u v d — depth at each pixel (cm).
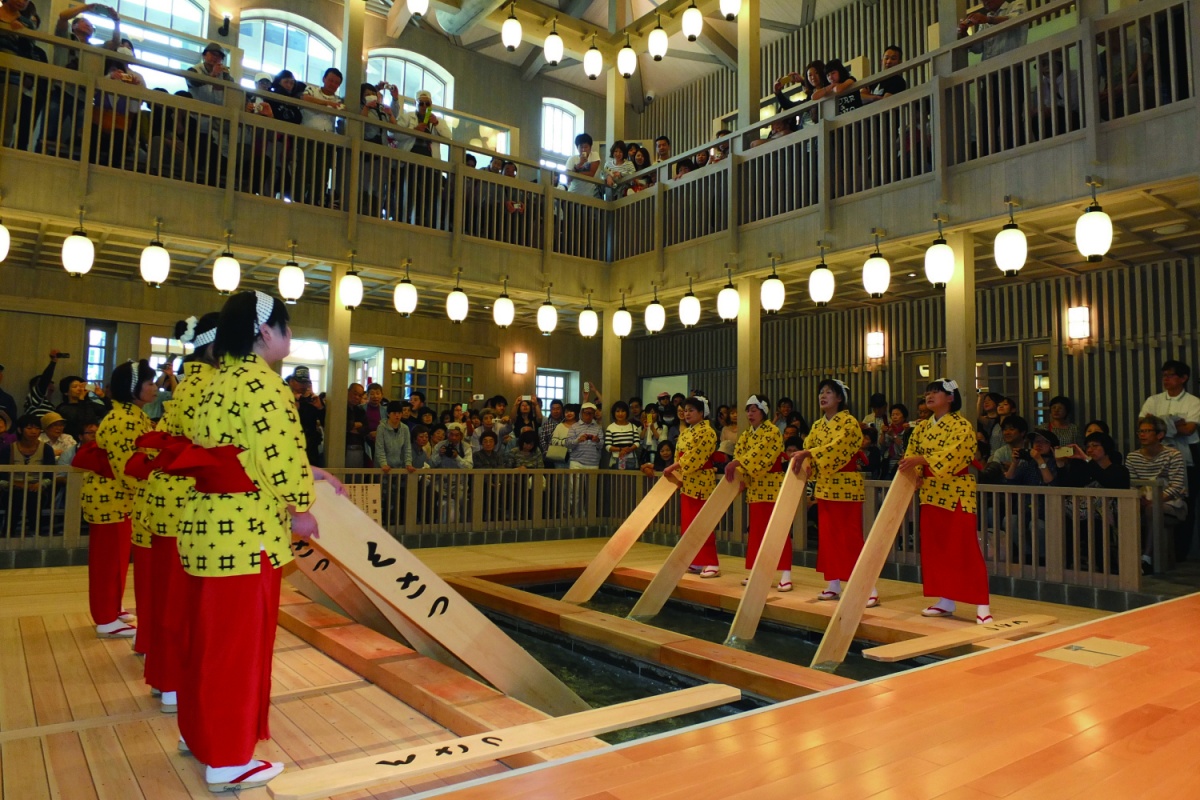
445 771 262
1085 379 874
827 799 189
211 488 246
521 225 970
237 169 783
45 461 683
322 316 1091
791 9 1286
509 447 965
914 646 425
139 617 376
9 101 679
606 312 1035
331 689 362
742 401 864
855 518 565
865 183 747
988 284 940
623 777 204
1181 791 193
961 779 202
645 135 1552
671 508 885
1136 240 728
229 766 242
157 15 1095
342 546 332
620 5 1138
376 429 862
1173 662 325
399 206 879
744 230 854
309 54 1241
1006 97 665
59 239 767
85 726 298
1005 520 621
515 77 1427
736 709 400
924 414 950
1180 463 659
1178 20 587
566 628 521
